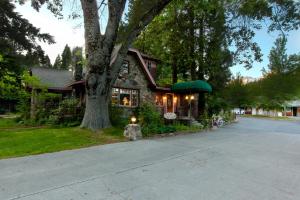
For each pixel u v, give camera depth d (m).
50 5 14.45
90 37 12.79
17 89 20.53
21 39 18.45
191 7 20.97
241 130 19.09
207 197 4.87
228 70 27.47
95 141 11.06
